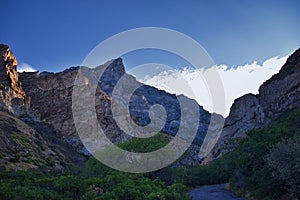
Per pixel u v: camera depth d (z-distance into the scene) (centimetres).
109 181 2377
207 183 5381
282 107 9031
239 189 3506
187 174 5300
